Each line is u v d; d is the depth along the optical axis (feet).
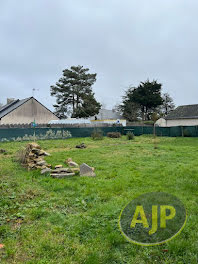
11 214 9.42
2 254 6.45
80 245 6.93
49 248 6.77
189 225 8.00
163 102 137.08
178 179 14.98
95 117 118.62
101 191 12.48
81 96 106.83
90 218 8.85
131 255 6.45
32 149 21.27
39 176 16.43
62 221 8.64
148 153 29.07
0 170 18.34
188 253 6.48
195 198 11.17
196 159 23.59
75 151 31.65
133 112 127.85
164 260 6.23
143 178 15.46
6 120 77.87
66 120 82.84
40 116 88.94
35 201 11.09
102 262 6.12
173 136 71.36
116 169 18.67
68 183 14.16
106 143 45.42
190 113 85.81
